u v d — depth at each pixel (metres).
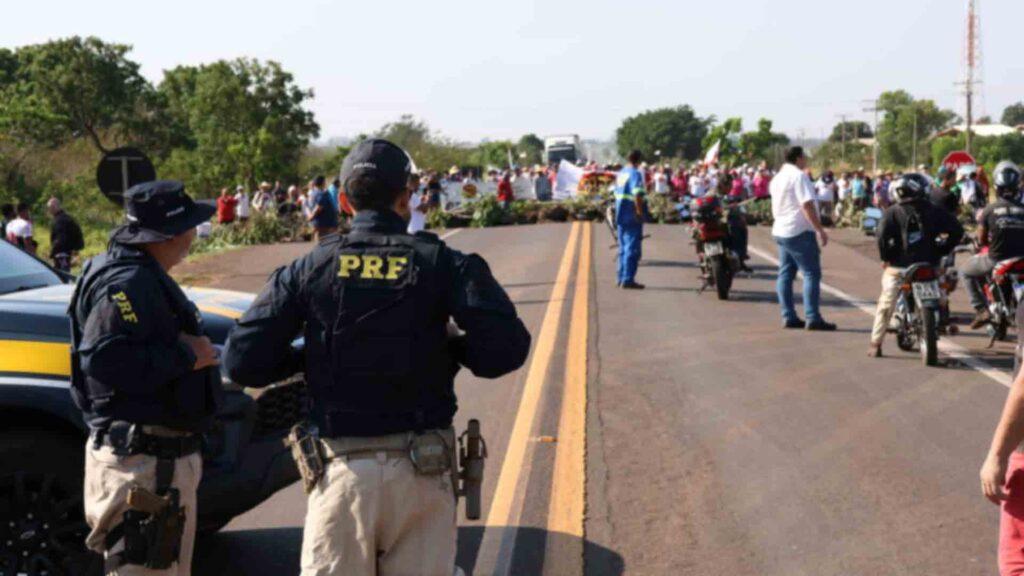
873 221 10.59
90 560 4.51
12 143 51.69
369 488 3.29
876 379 9.22
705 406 8.33
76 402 4.11
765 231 27.38
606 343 11.14
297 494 6.45
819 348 10.76
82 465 4.56
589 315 13.06
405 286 3.36
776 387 8.97
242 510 4.87
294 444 3.43
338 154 74.00
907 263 9.92
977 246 11.10
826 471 6.63
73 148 56.69
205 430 4.16
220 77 71.44
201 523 4.81
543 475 6.63
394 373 3.33
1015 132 113.56
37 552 4.55
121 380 3.83
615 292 15.34
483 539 5.61
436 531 3.40
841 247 22.56
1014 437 3.53
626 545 5.50
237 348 3.45
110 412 3.95
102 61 77.31
